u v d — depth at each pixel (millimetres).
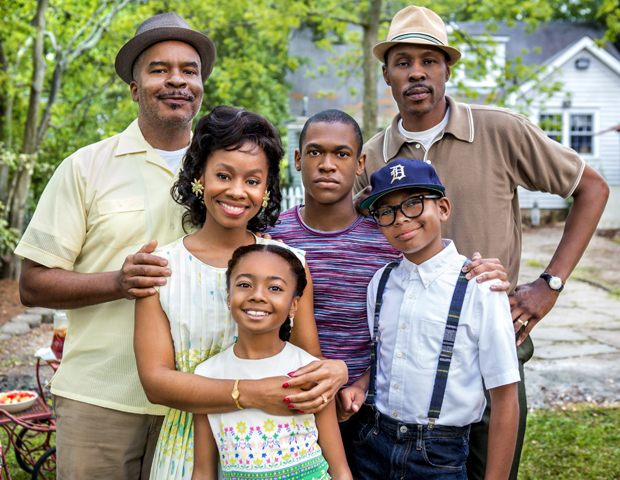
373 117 9562
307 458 1635
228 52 14734
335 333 2121
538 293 2309
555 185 2451
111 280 1822
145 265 1700
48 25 11602
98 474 1992
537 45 20531
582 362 5781
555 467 3570
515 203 2562
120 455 2002
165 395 1625
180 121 2121
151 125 2154
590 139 17469
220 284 1757
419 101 2451
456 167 2445
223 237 1798
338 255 2121
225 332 1755
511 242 2510
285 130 16469
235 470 1610
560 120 17344
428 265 1927
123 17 11859
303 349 1835
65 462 2010
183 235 2094
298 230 2184
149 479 1864
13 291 8781
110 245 2045
